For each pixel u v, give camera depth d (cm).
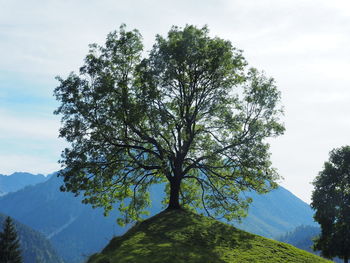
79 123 3319
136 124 3441
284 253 2667
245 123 3541
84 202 3594
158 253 2428
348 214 5006
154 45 3525
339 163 5406
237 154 3400
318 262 2542
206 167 3600
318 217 5253
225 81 3578
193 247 2636
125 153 3600
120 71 3556
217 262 2331
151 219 3438
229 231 3147
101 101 3384
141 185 3862
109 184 3612
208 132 3641
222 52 3375
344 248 4916
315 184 5488
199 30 3516
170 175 3662
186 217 3406
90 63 3456
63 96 3353
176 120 3503
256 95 3525
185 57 3375
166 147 3700
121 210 3800
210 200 3678
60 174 3338
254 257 2509
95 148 3347
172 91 3541
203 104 3538
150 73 3375
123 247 2675
